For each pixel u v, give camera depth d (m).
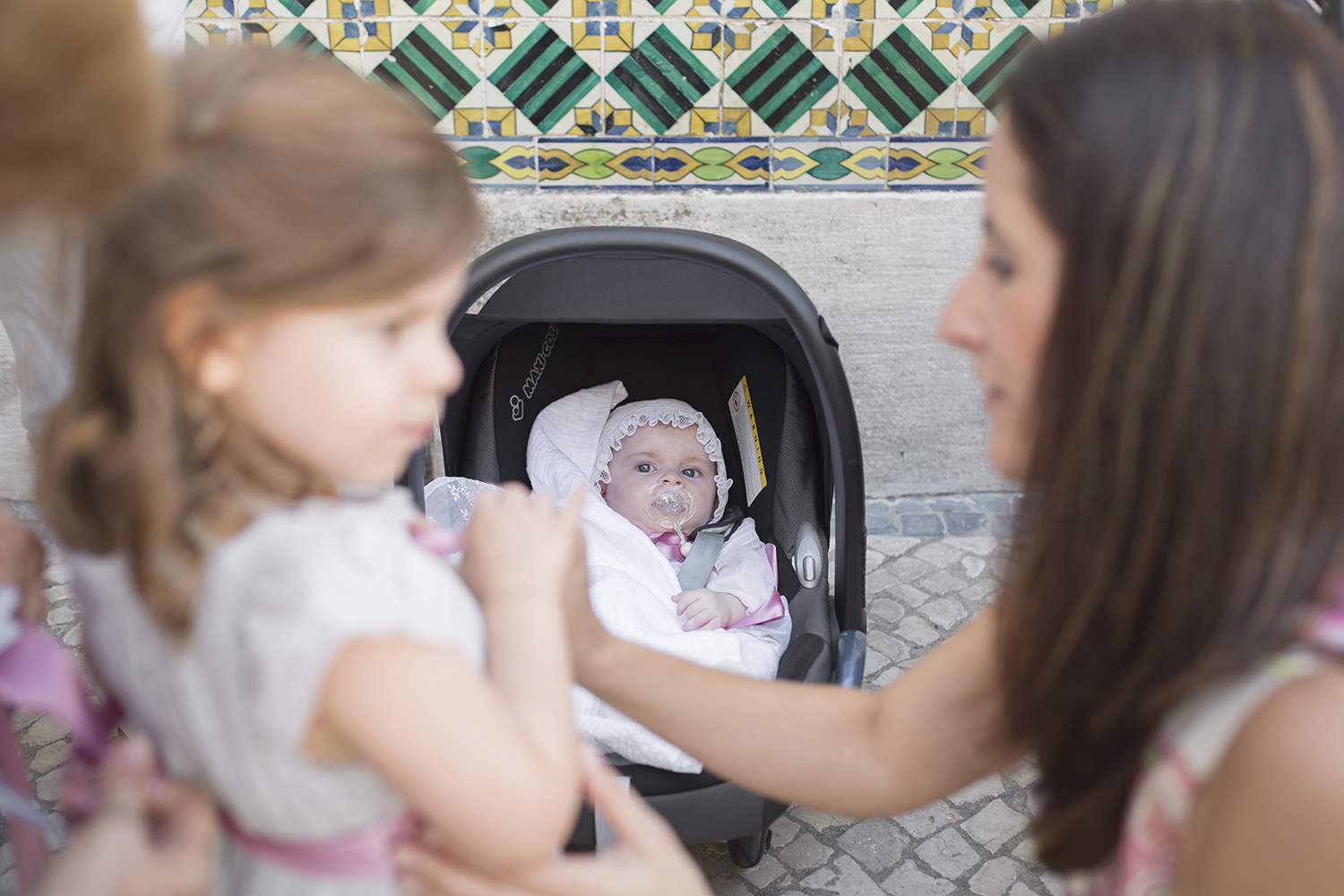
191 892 0.80
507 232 3.66
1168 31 0.75
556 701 0.87
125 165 0.52
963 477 4.02
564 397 3.01
